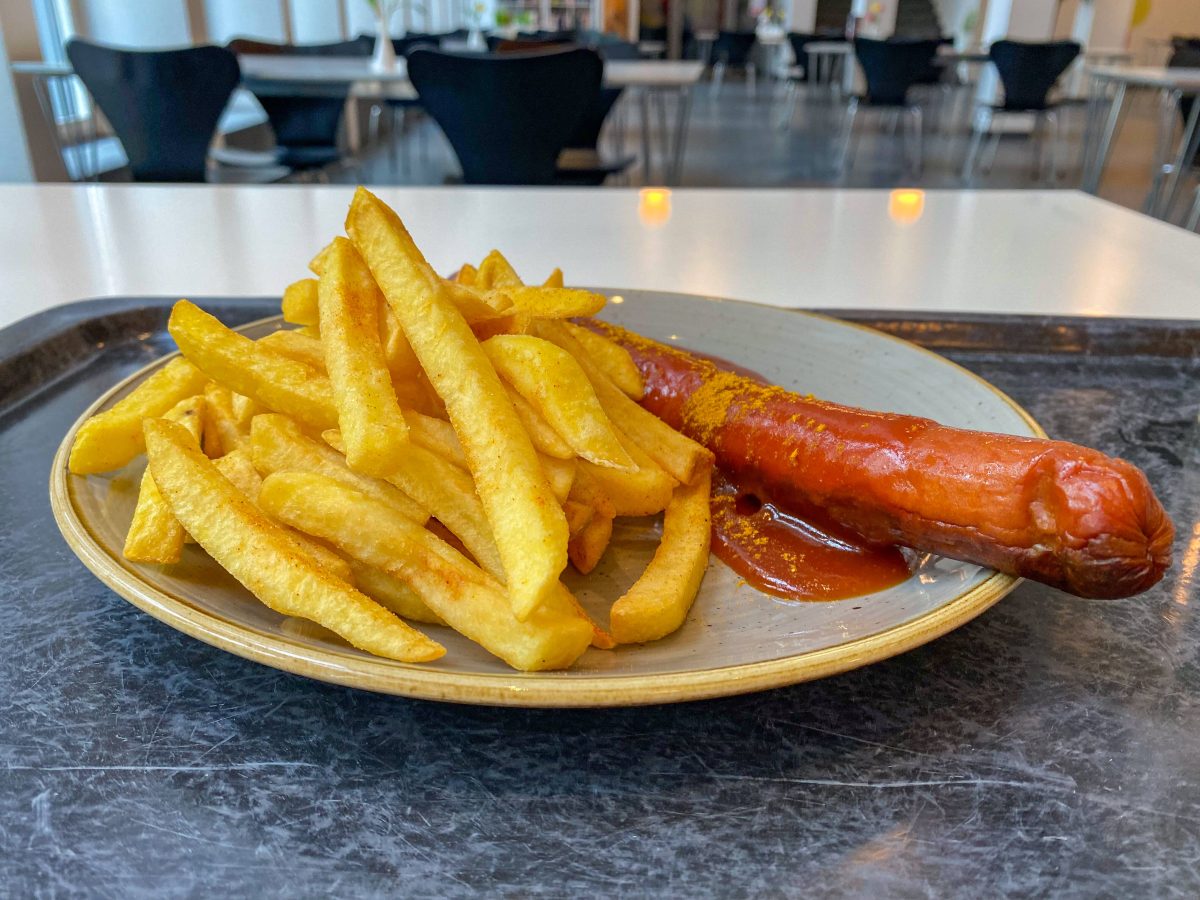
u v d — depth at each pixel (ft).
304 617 1.83
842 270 5.01
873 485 2.04
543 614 1.77
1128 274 4.99
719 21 48.44
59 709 1.80
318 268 2.34
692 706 1.86
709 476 2.53
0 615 2.08
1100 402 3.40
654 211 6.37
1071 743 1.76
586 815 1.59
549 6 44.37
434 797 1.62
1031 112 21.34
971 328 3.94
